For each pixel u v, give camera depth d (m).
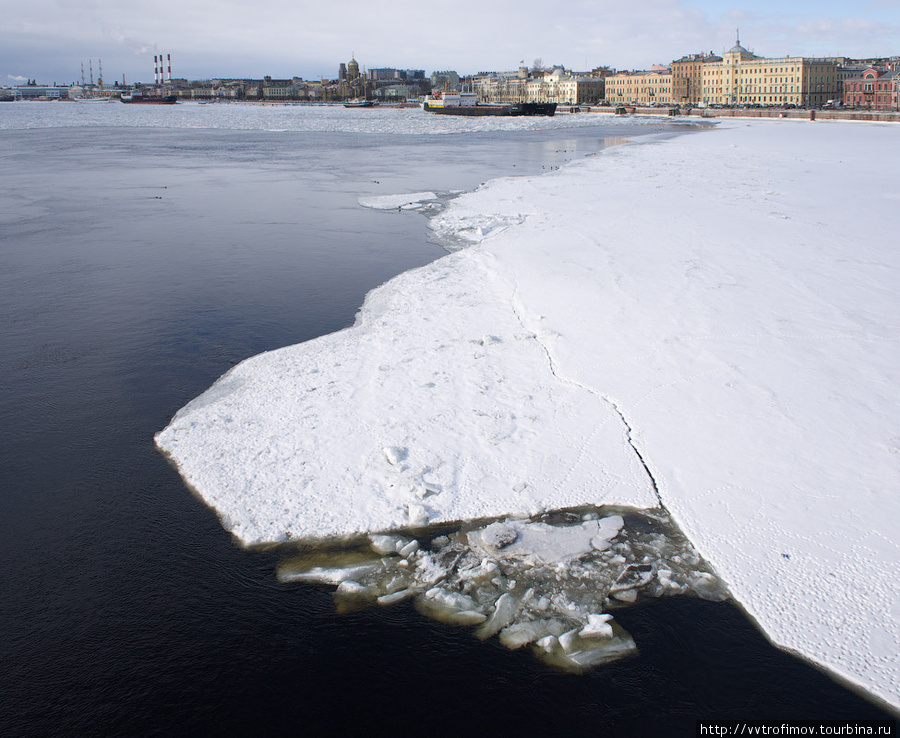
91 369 13.05
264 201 32.50
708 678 6.51
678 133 85.38
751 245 20.27
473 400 11.27
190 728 6.12
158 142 75.38
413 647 6.91
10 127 107.69
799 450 9.66
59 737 6.02
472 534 8.34
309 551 8.12
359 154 59.16
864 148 54.31
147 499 9.05
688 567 7.78
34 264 20.53
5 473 9.68
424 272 18.66
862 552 7.79
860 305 15.03
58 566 7.94
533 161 50.81
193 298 17.16
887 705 6.16
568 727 6.11
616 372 12.08
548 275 17.64
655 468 9.38
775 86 173.25
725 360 12.41
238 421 10.84
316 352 13.43
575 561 7.91
